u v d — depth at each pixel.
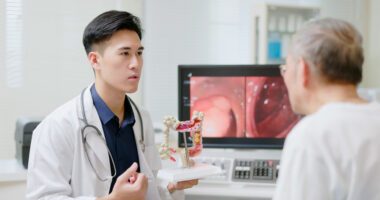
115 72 1.13
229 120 1.78
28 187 1.15
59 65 2.46
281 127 1.76
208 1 2.93
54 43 2.44
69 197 1.11
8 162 1.90
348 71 0.77
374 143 0.72
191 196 1.58
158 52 2.83
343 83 0.79
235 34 3.02
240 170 1.64
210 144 1.78
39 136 1.17
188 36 2.90
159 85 2.84
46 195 1.11
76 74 2.50
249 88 1.76
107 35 1.12
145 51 2.80
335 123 0.74
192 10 2.89
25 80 2.40
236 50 3.04
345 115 0.75
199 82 1.77
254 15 2.97
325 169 0.71
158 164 1.39
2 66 2.36
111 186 1.20
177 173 1.27
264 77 1.75
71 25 2.47
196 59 2.94
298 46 0.81
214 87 1.77
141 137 1.33
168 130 1.35
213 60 2.98
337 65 0.76
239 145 1.78
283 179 0.74
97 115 1.21
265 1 3.06
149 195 1.29
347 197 0.73
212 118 1.78
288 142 0.77
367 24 3.13
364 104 0.78
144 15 2.77
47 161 1.13
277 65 1.73
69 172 1.17
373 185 0.72
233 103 1.77
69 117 1.19
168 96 2.86
